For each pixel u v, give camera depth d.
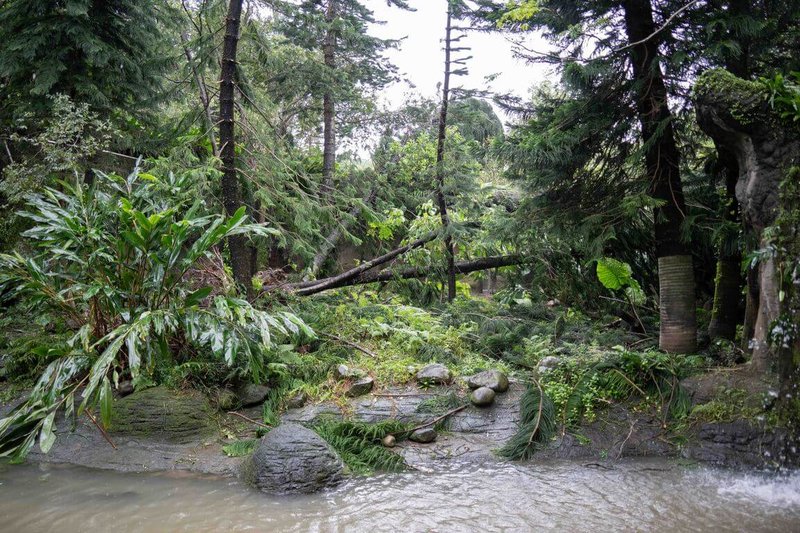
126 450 5.04
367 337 7.28
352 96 13.19
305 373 6.18
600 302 8.33
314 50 13.84
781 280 4.86
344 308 7.80
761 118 5.04
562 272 8.42
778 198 4.98
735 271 6.57
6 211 9.48
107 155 10.10
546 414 5.29
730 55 5.97
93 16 9.68
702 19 5.97
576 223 6.98
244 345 5.39
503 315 8.33
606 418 5.30
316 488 4.30
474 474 4.64
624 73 6.58
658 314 8.03
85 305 5.70
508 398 5.66
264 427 5.38
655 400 5.39
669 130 6.41
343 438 5.09
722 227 6.03
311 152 14.96
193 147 9.50
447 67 9.57
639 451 5.00
